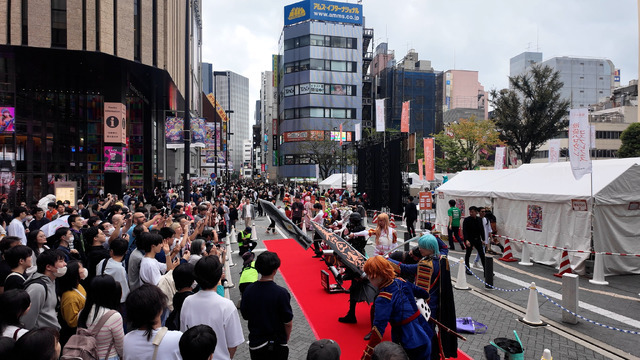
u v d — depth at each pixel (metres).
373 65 92.50
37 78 31.09
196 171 79.06
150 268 4.97
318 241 12.69
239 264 11.93
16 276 4.26
